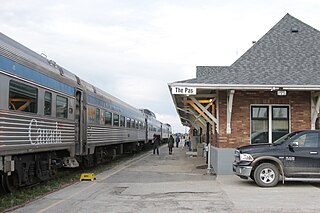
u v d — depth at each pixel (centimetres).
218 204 903
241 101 1527
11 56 964
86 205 908
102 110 1958
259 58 1605
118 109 2391
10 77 952
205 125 2480
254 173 1190
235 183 1272
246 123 1523
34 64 1109
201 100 1792
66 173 1648
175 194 1055
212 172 1636
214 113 1767
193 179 1402
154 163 2228
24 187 1186
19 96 1002
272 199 965
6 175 1020
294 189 1134
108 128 2095
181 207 872
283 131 1530
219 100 1541
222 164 1519
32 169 1182
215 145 1689
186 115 3128
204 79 1469
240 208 852
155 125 4781
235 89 1431
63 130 1342
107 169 1858
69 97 1422
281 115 1535
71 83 1452
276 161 1178
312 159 1178
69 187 1223
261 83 1423
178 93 1419
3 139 905
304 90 1440
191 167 1931
